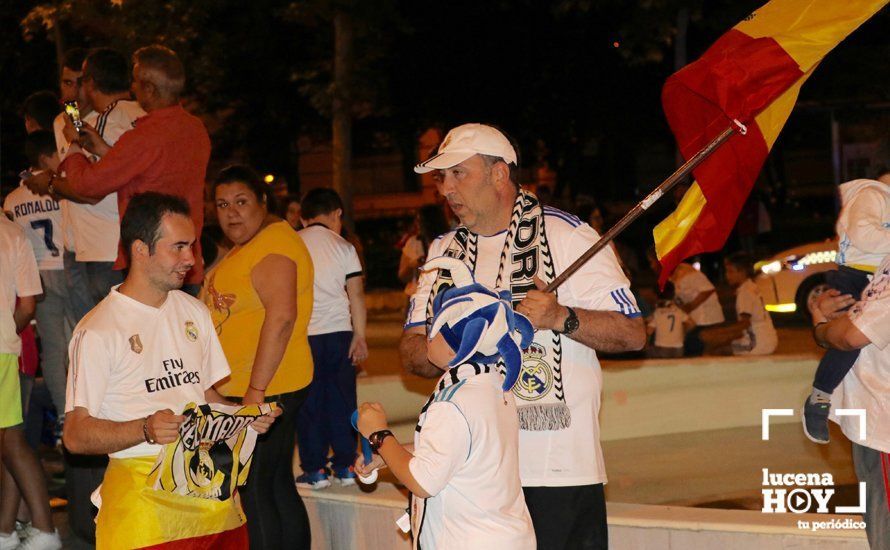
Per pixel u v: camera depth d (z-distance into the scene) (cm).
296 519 589
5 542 672
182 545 443
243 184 563
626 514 545
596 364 451
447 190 444
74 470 667
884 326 445
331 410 668
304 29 2503
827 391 477
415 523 398
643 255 2298
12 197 770
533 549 393
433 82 2473
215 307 566
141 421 419
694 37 2466
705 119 482
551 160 2712
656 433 933
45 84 2811
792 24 461
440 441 375
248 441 457
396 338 1667
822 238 2758
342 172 2059
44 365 773
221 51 2219
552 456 440
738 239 2117
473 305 378
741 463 823
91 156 659
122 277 661
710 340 1148
